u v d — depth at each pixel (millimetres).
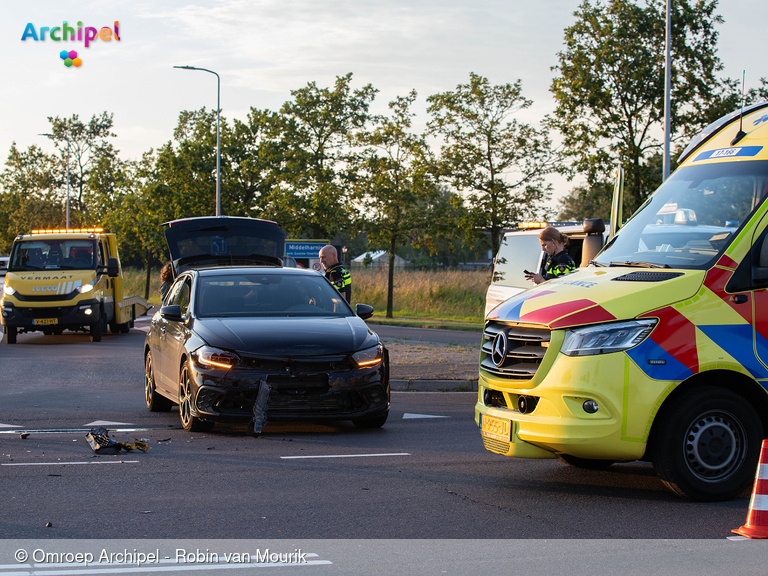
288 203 54625
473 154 49562
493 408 11055
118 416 17047
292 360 14070
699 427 10141
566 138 47500
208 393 14039
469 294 63406
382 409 14750
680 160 12977
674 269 10750
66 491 10625
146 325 46844
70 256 36438
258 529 9000
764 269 10453
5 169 134500
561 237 16328
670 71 42312
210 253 27172
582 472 12109
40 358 29031
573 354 10141
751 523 8828
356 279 66688
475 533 8898
